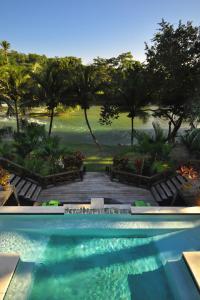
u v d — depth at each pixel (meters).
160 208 12.87
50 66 29.92
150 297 8.78
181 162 19.14
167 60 24.66
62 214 12.61
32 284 9.16
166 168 18.58
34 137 22.05
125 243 11.30
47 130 42.03
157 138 21.84
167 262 10.11
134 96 28.19
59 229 11.98
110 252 10.83
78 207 12.97
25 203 16.38
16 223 12.30
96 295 8.84
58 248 10.96
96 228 12.05
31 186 17.66
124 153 22.47
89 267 10.08
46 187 18.16
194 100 23.94
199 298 8.55
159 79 26.70
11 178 17.20
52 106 30.56
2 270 8.98
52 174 18.97
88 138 38.38
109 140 37.53
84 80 29.14
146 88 27.80
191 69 25.08
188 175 15.80
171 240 11.39
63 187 18.36
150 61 26.66
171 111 28.88
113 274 9.67
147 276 9.68
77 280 9.48
